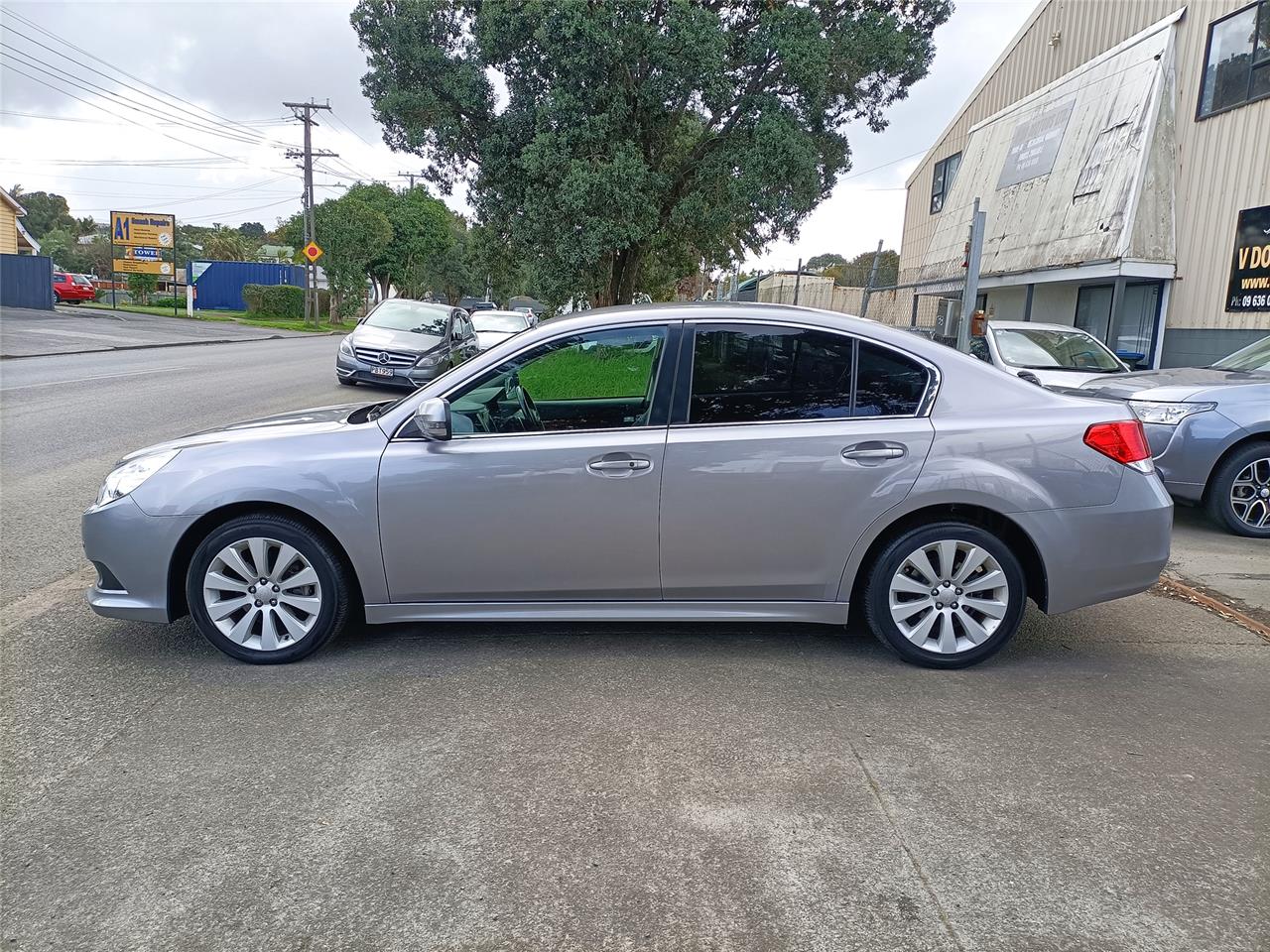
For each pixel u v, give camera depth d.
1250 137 13.41
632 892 2.53
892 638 4.06
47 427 10.61
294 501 3.93
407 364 14.68
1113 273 15.06
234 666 4.08
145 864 2.64
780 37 16.66
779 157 16.80
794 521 3.96
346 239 44.06
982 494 3.89
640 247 20.72
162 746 3.34
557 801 2.98
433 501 3.96
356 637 4.45
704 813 2.92
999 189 20.47
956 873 2.62
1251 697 3.83
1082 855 2.70
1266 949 2.31
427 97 18.53
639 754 3.30
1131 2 16.69
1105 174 15.91
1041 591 4.07
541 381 4.05
